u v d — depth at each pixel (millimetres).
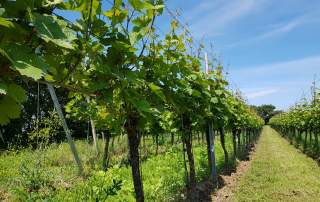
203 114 7941
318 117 19641
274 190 10570
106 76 2451
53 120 12133
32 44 1506
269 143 34531
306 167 15836
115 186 4539
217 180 11055
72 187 8945
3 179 9938
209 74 8930
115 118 3844
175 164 11812
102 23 2150
